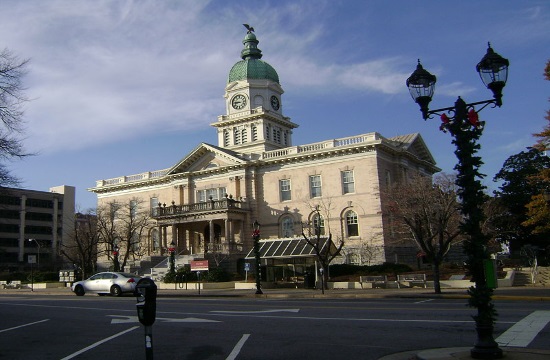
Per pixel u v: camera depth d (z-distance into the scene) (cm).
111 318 1966
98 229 6406
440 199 4556
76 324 1816
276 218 5675
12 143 2064
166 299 3080
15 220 10431
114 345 1353
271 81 7125
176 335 1493
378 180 5188
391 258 5075
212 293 3728
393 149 5469
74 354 1243
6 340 1488
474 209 1076
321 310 2038
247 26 7494
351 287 3903
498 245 6369
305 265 4584
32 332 1644
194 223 6009
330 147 5466
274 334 1454
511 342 1217
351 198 5284
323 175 5494
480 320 1010
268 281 4531
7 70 2012
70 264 9619
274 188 5762
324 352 1183
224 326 1647
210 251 5509
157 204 6494
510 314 1747
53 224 11138
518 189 6225
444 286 3703
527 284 3703
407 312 1856
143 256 6444
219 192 6081
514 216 6059
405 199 4731
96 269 6669
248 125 6875
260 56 7431
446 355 1043
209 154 6194
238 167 5922
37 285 5578
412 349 1183
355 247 5128
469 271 1059
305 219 5497
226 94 7162
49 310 2352
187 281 4541
